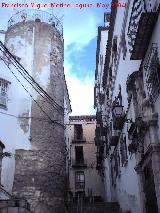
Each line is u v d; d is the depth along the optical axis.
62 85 25.42
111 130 22.42
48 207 19.77
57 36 26.20
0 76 20.27
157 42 9.45
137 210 13.84
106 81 25.47
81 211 19.41
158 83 9.40
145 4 10.78
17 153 20.11
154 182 10.30
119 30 17.28
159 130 9.93
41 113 22.02
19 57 23.44
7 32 25.72
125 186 17.31
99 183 36.75
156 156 10.00
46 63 23.94
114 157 21.97
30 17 25.64
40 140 21.22
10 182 19.00
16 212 11.83
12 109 20.61
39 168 20.41
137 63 13.06
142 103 10.80
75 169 37.53
